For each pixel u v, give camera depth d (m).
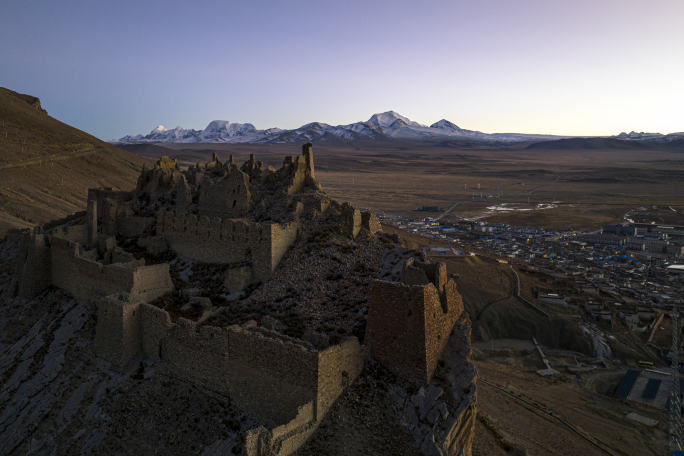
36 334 53.25
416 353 34.88
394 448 30.88
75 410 40.56
